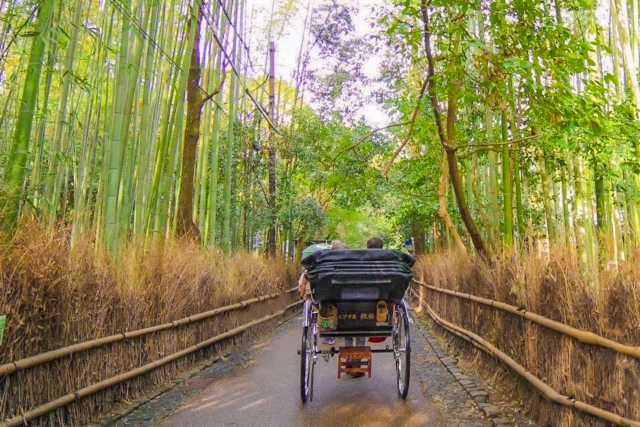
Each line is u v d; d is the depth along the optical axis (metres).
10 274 3.37
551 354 3.81
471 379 5.59
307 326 4.98
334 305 5.12
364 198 9.08
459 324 7.43
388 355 7.46
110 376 4.48
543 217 12.73
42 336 3.62
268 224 15.89
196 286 6.64
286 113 18.98
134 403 4.71
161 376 5.50
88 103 7.93
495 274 5.61
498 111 8.17
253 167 15.72
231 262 9.21
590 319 3.28
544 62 5.32
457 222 13.59
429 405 4.73
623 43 6.73
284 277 12.98
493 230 8.95
